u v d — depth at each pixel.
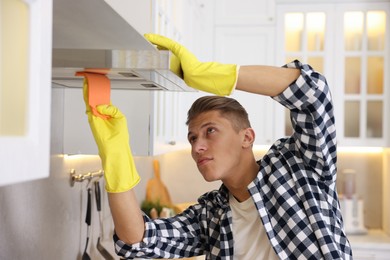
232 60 3.66
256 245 1.38
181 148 2.76
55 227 1.67
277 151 1.39
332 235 1.31
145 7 1.65
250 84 1.13
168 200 3.83
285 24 3.67
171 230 1.46
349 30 3.63
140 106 1.69
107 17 0.79
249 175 1.39
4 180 0.51
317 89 1.16
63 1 0.72
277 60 3.64
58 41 0.93
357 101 3.64
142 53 0.94
